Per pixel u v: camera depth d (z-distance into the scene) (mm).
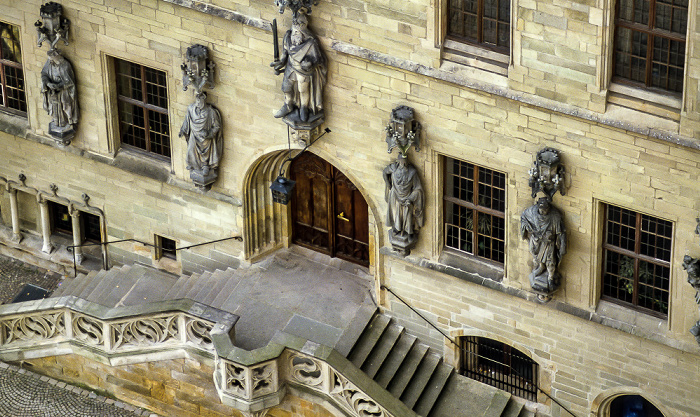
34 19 49125
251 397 45469
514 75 41625
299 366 45562
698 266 41219
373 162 45750
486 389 47469
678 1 38812
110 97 49500
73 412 49250
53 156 51875
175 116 48594
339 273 50094
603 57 40000
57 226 54375
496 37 42094
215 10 45438
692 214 40938
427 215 45719
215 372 46281
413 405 46594
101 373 49219
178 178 49688
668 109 40156
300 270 50312
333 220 50031
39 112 51062
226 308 48844
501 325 46375
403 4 42312
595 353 45062
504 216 44750
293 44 43875
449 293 46781
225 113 47656
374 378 46719
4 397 49656
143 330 47594
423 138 44312
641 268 43438
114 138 50344
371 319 48094
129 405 49531
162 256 52438
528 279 44875
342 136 45875
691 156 40094
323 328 47781
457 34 42719
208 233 50562
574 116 41156
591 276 43719
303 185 49938
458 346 47688
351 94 44812
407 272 47219
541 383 46750
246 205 49344
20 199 54000
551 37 40531
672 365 43875
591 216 42719
